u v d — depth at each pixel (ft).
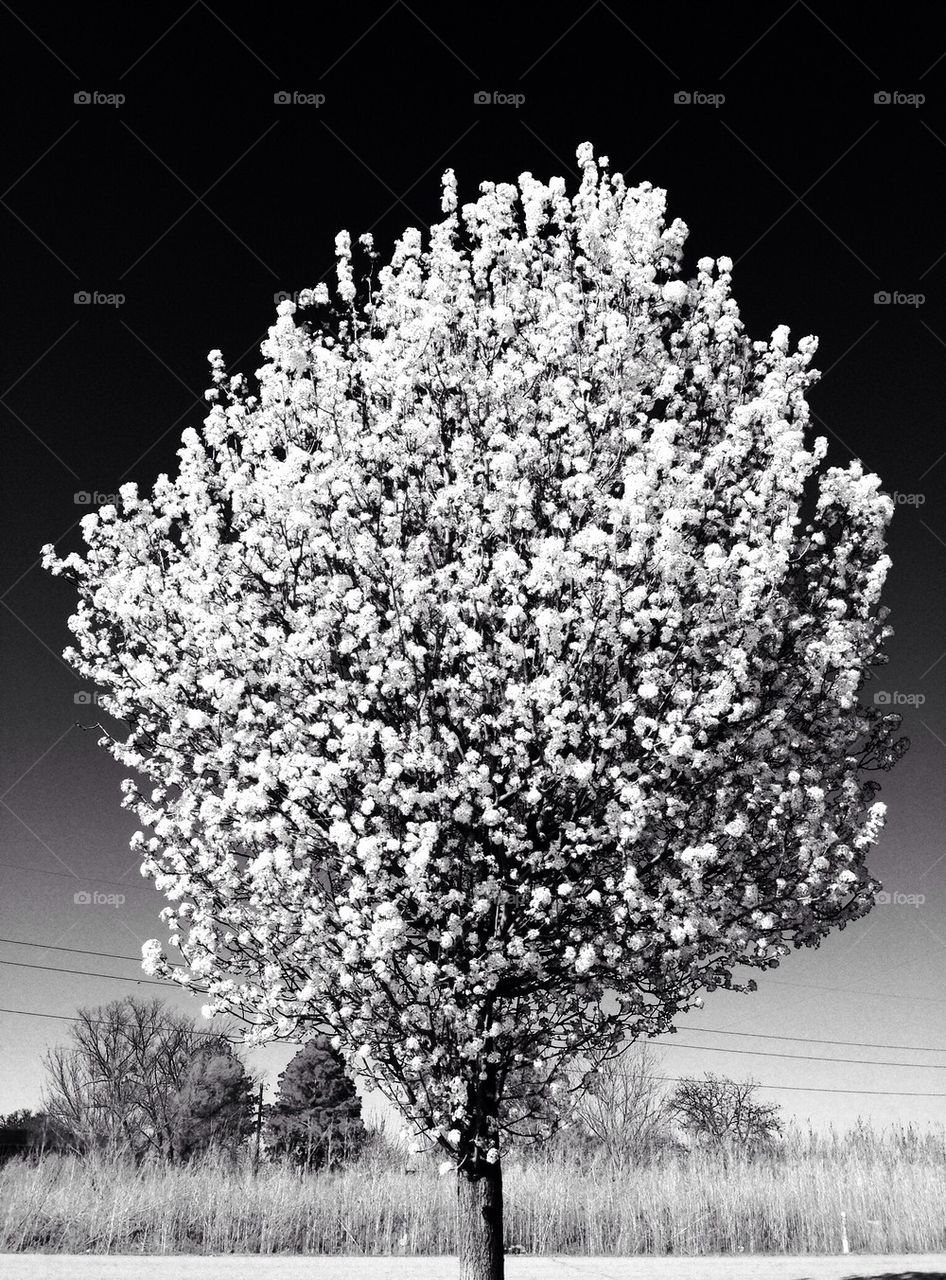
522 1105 24.09
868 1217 65.41
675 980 24.41
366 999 22.00
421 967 21.24
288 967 22.88
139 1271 47.83
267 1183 63.52
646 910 21.65
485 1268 23.03
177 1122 138.41
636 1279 49.55
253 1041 23.31
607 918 22.70
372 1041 22.16
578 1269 53.36
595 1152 83.20
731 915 23.27
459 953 22.35
